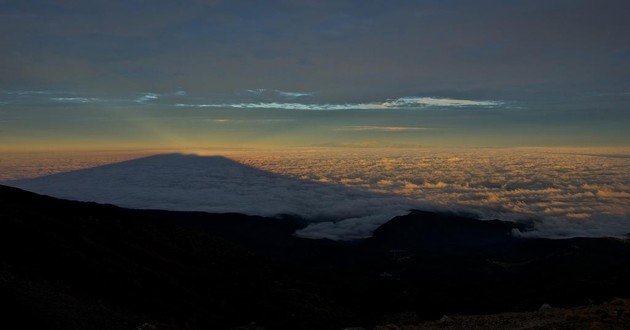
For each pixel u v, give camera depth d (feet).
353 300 177.37
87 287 95.96
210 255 182.19
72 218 158.10
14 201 155.74
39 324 69.46
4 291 73.10
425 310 151.23
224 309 123.03
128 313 89.61
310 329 120.67
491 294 170.60
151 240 168.35
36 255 101.35
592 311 56.85
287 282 181.68
